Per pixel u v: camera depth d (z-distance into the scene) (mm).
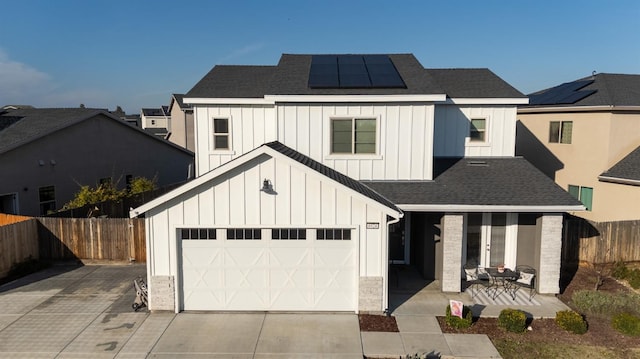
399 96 13164
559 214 12172
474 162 15070
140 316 10914
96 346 9398
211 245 11094
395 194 12625
